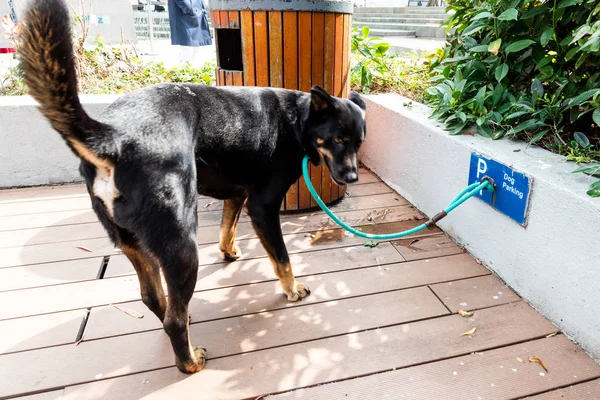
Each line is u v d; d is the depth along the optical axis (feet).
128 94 5.90
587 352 6.70
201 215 11.22
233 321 7.44
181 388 6.09
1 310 7.54
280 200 7.61
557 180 7.13
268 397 5.97
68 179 12.78
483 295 8.11
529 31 9.61
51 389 6.07
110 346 6.83
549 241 7.23
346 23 10.49
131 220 5.39
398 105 12.62
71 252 9.33
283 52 9.87
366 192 12.60
